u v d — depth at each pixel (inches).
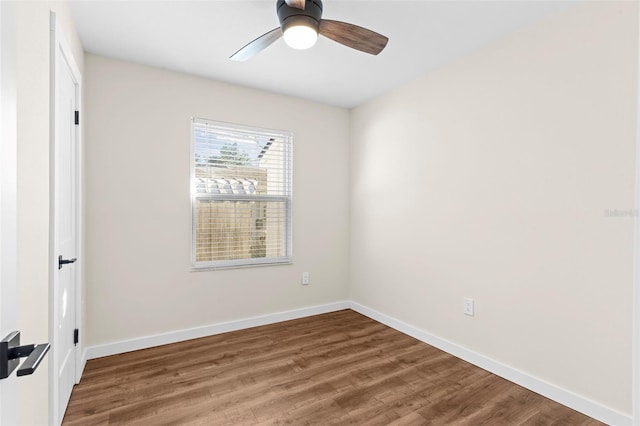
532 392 79.4
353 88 123.4
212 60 101.0
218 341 109.9
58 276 61.4
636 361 33.4
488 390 80.4
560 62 75.0
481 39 87.8
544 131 78.1
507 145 85.9
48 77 54.2
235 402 74.9
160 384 82.2
